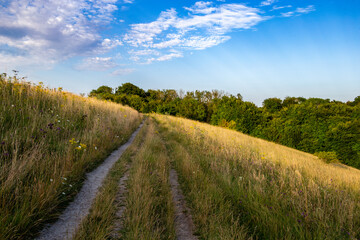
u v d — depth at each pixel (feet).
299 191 13.50
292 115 97.71
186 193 14.33
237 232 9.28
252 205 11.66
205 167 19.58
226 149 26.73
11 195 8.89
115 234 8.72
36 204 8.83
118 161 19.92
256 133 100.89
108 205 10.69
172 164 21.76
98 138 22.43
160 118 88.43
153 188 13.91
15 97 21.15
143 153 22.30
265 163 22.97
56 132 17.79
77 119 25.99
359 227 10.12
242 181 15.72
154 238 8.35
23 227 7.79
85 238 8.01
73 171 13.58
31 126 16.67
